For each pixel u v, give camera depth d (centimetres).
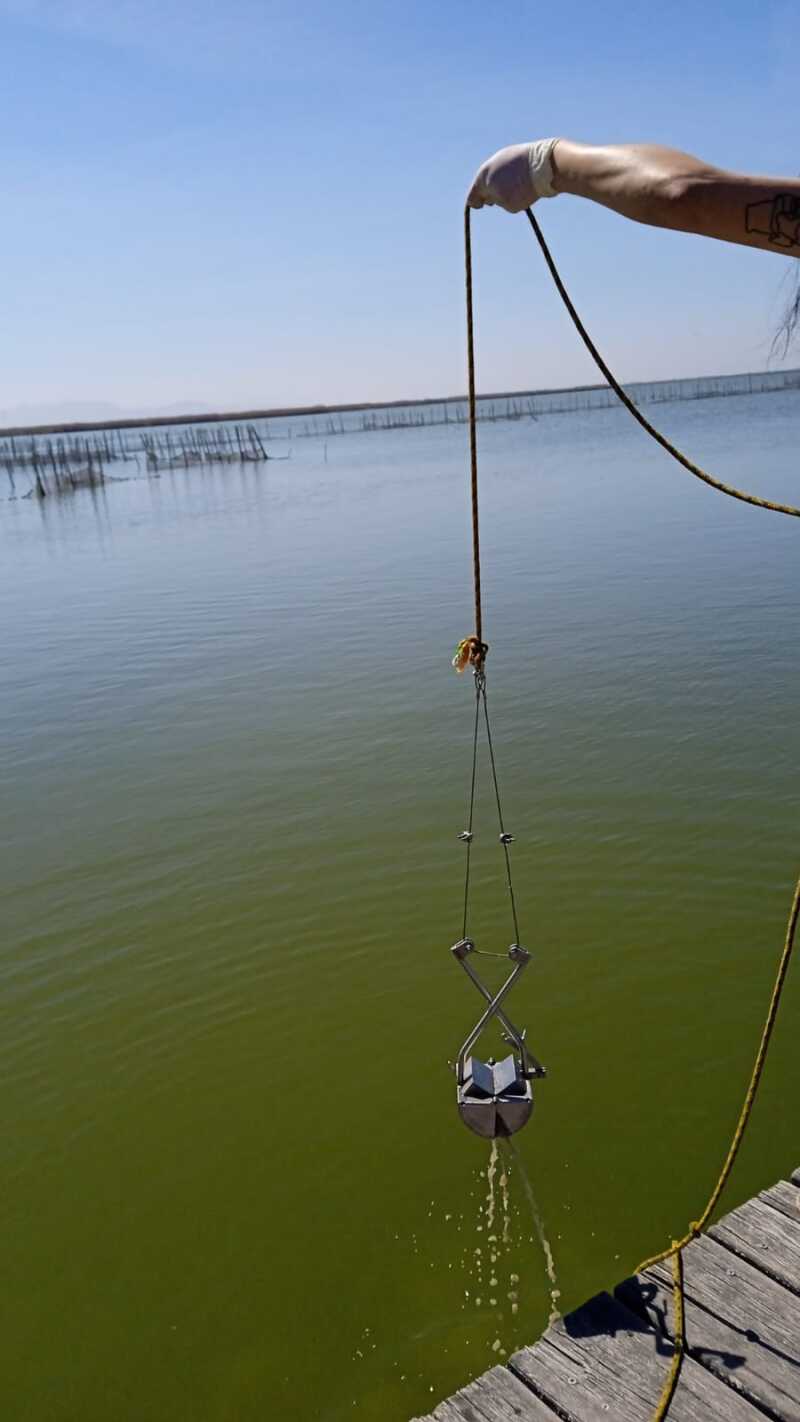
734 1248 392
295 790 1108
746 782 1020
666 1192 558
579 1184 569
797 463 3566
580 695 1325
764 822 937
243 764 1200
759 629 1546
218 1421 458
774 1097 623
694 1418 330
